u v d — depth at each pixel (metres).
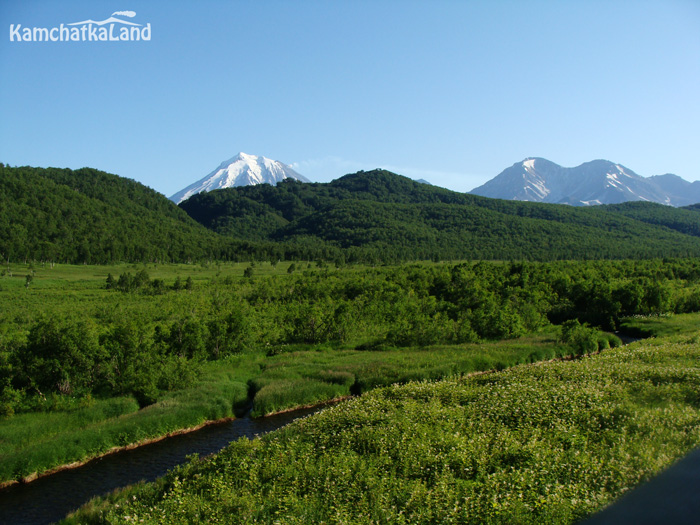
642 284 67.62
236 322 41.72
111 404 27.81
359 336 48.38
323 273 105.94
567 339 43.75
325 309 54.75
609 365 24.11
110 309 59.66
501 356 38.50
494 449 14.16
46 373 28.55
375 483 12.98
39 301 75.19
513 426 16.31
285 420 27.88
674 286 79.25
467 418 17.80
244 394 31.42
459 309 56.00
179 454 23.20
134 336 31.88
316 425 19.70
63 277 117.81
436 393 22.34
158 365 31.67
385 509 11.55
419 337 45.50
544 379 22.36
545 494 11.00
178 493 15.00
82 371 29.72
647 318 58.66
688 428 13.42
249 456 17.33
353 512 11.78
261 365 38.16
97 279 116.62
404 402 20.78
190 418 26.95
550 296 69.56
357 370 34.97
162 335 37.19
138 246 173.62
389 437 16.30
